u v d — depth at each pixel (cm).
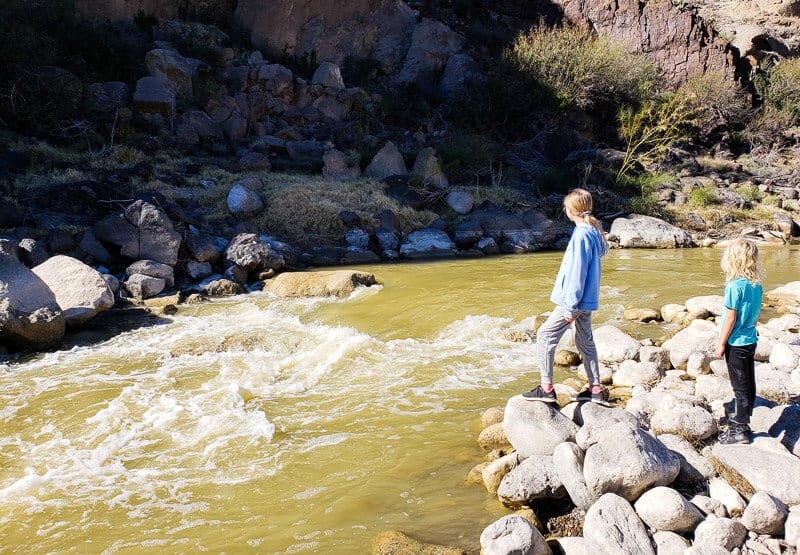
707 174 2081
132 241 1028
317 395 612
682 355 632
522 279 1055
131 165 1466
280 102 2088
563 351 671
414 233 1395
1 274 777
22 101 1555
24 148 1434
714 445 431
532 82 2214
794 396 497
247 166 1650
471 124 2205
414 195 1526
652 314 814
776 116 2550
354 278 1011
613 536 338
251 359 721
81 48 1883
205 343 759
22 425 552
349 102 2172
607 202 1680
